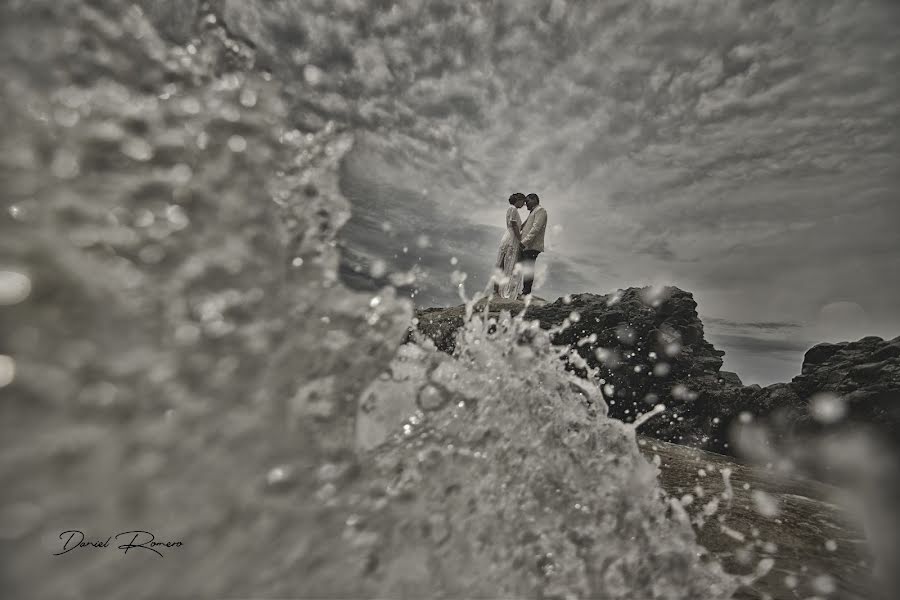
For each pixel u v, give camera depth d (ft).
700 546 4.01
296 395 2.82
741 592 3.34
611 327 20.56
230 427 2.47
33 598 1.83
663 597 3.10
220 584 2.18
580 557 3.16
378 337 3.28
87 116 2.63
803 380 15.81
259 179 3.31
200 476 2.29
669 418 18.45
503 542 3.05
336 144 3.78
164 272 2.56
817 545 4.36
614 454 4.25
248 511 2.38
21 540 1.85
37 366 2.01
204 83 3.25
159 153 2.78
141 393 2.22
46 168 2.42
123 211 2.53
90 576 1.93
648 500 3.92
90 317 2.21
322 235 3.58
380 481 3.03
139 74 2.95
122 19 2.89
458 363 4.37
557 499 3.58
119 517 2.04
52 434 1.97
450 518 3.01
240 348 2.67
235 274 2.87
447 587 2.60
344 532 2.61
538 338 5.12
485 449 3.67
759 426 15.93
